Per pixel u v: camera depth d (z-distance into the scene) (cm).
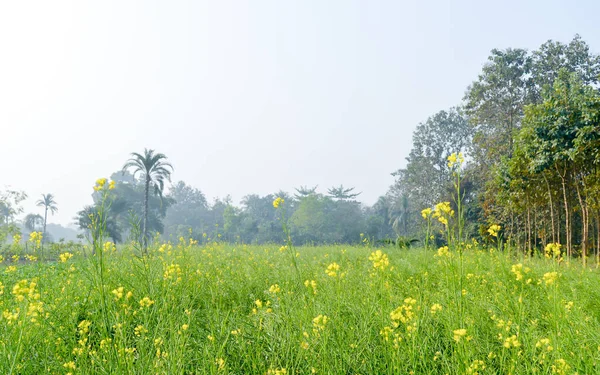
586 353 361
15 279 801
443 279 596
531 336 391
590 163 1594
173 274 583
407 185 5709
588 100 1516
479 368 332
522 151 1806
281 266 841
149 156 4056
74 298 540
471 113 3497
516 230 2345
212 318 489
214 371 347
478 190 3634
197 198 10931
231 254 1145
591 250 1858
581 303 548
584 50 3097
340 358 368
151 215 6606
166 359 353
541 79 3120
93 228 409
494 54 3316
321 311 479
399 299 540
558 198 1866
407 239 1952
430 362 365
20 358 362
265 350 406
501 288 621
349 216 8431
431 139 5050
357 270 816
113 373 333
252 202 10362
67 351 402
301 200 8150
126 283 573
